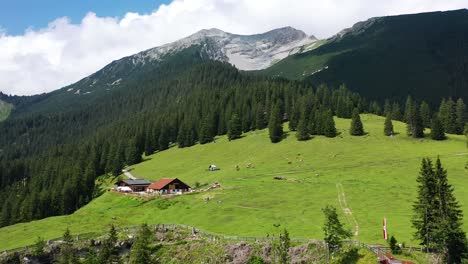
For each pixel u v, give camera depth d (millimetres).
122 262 89625
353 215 97062
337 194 116125
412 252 70812
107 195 162875
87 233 102438
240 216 106688
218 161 187500
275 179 140250
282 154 175625
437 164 74562
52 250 95125
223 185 140625
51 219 121188
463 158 143875
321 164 154500
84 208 154875
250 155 185000
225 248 85938
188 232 99375
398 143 174250
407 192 113312
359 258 69938
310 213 101812
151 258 89250
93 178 194250
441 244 70062
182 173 180500
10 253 92500
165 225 104500
